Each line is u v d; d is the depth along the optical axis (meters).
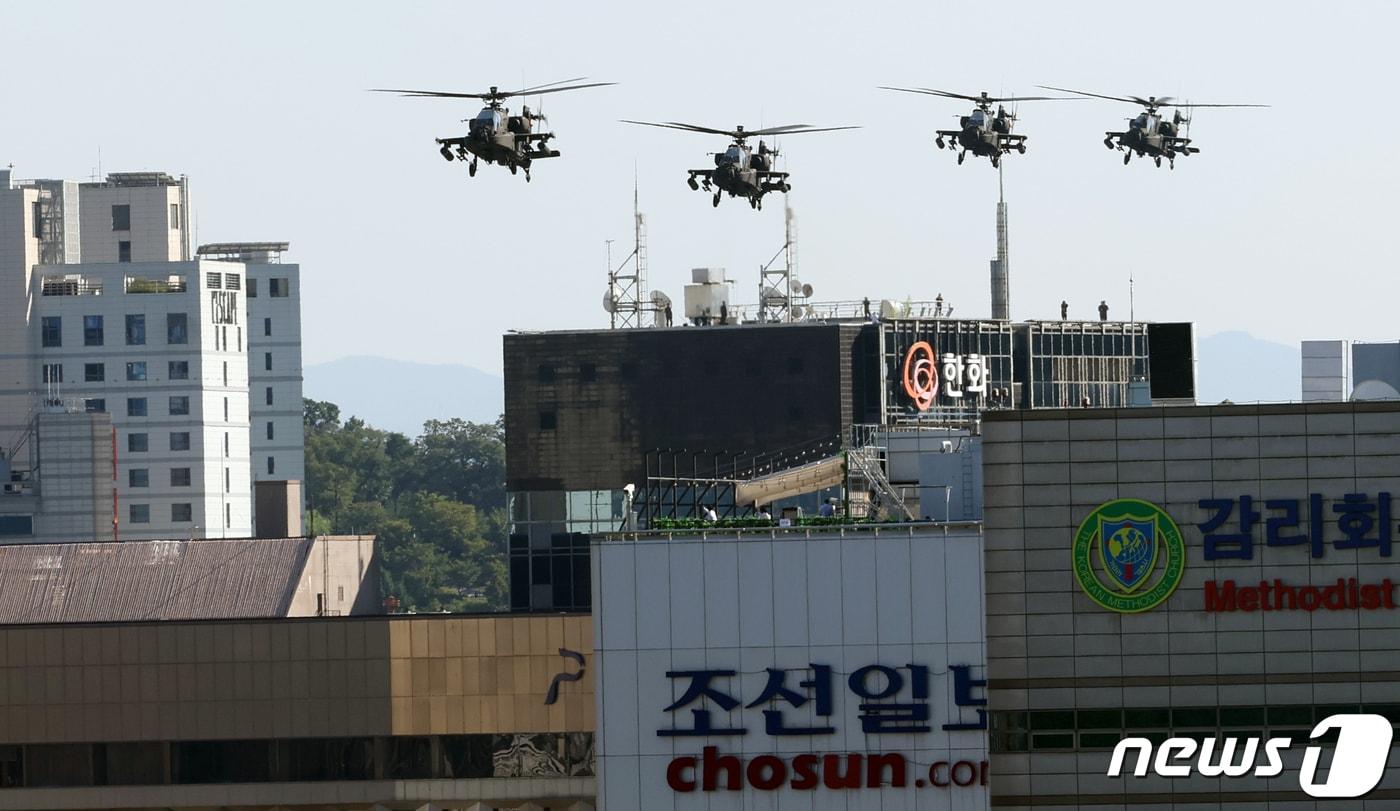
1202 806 153.50
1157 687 153.50
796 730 163.62
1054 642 154.12
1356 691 152.12
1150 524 153.25
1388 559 151.75
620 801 164.50
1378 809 152.38
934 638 163.50
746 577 164.25
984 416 154.75
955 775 163.00
